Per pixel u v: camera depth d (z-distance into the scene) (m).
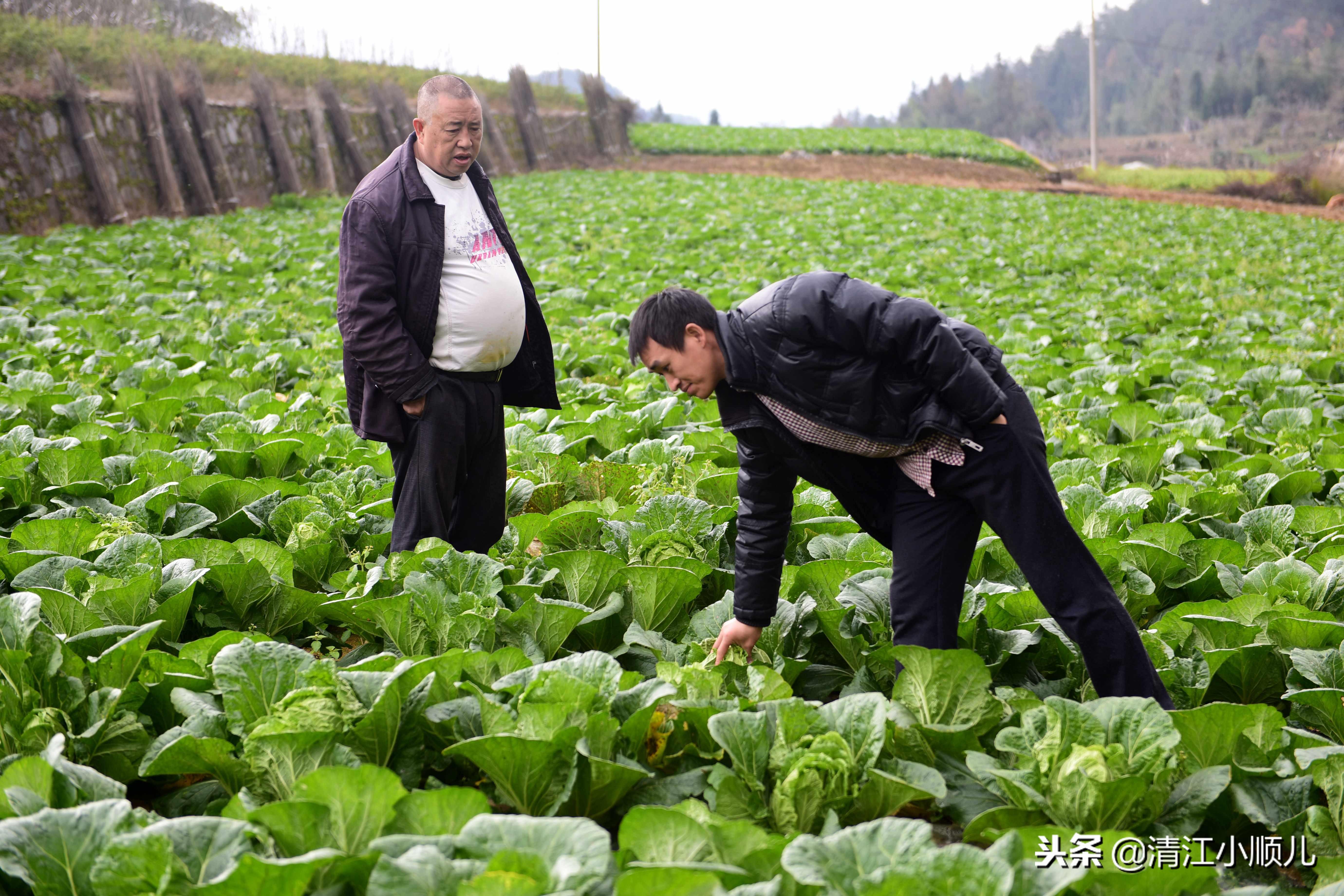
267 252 14.66
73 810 2.12
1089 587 2.81
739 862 2.09
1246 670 3.28
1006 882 1.85
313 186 23.47
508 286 3.91
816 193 26.86
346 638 3.86
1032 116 149.00
